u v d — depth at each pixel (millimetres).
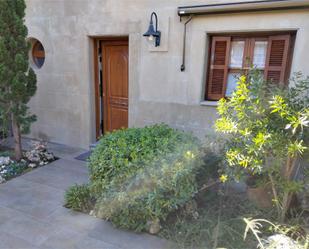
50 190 3062
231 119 2174
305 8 2730
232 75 3367
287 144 2002
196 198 2666
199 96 3471
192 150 2471
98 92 4516
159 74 3672
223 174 2381
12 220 2465
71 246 2141
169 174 2221
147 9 3559
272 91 2248
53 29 4367
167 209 2291
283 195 2326
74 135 4641
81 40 4172
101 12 3902
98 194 2496
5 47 3395
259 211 2461
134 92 3934
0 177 3289
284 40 2986
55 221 2465
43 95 4777
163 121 3781
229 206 2578
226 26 3133
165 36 3502
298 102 2160
